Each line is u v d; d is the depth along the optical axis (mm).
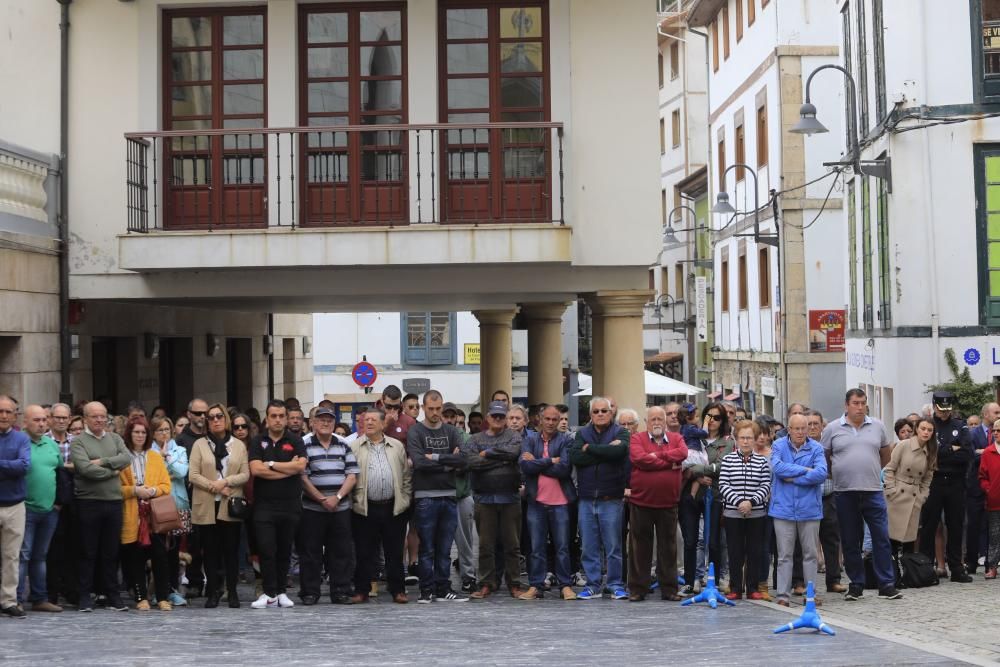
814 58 43750
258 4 21844
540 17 21656
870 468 17109
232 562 16469
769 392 46719
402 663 11711
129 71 21953
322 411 16844
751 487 16500
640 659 11930
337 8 21828
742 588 16984
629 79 21484
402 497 16984
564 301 29297
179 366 28109
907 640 13203
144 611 15930
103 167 21969
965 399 25406
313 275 22078
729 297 53969
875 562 17250
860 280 33781
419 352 58094
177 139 21938
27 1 22031
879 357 31047
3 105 22109
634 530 16953
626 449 17047
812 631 13758
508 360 32219
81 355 22516
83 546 15805
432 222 21422
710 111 56875
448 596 17172
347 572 17031
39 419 15602
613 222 21484
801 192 43594
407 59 21688
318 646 12805
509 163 21547
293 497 16406
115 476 15766
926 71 26906
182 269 21406
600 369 22469
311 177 21734
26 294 20797
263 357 33562
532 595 17297
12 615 15180
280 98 21719
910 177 27203
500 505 17312
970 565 19969
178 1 21844
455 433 17219
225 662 11758
